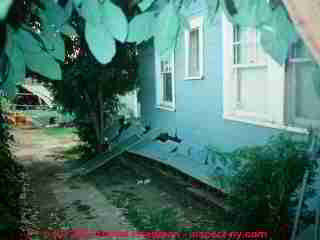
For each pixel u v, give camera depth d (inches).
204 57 262.7
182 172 258.1
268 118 192.1
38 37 34.0
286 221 138.2
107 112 411.2
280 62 37.2
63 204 241.4
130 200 246.5
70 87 364.2
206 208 213.3
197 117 281.4
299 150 133.3
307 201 155.8
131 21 35.4
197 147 283.3
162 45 37.6
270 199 134.6
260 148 148.4
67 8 34.1
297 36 34.4
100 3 32.7
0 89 34.1
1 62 32.8
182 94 305.6
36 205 238.1
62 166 372.5
